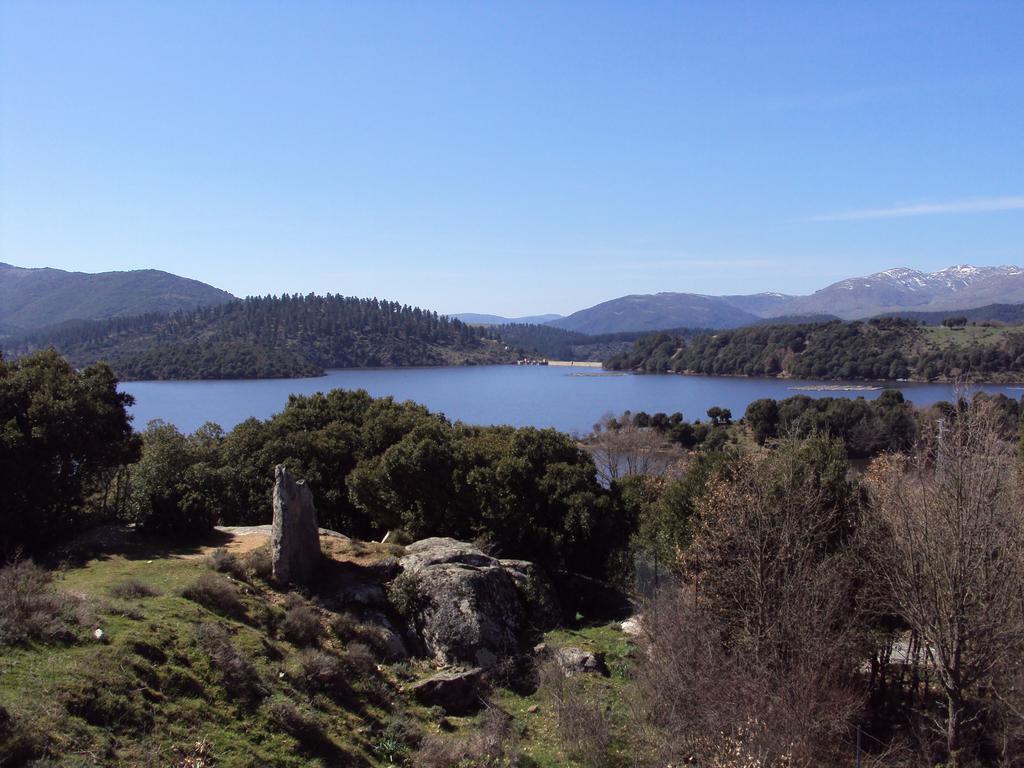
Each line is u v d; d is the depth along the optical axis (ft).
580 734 59.77
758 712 50.49
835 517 72.79
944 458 64.90
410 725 61.67
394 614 80.64
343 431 135.74
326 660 63.72
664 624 63.93
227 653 57.72
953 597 57.52
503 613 82.23
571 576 109.60
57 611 54.95
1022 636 57.06
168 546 89.15
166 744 46.24
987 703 65.82
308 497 83.61
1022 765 60.23
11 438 85.56
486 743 59.36
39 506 88.07
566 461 120.06
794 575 63.00
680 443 314.76
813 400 328.90
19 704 42.52
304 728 54.13
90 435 94.32
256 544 91.25
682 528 83.15
